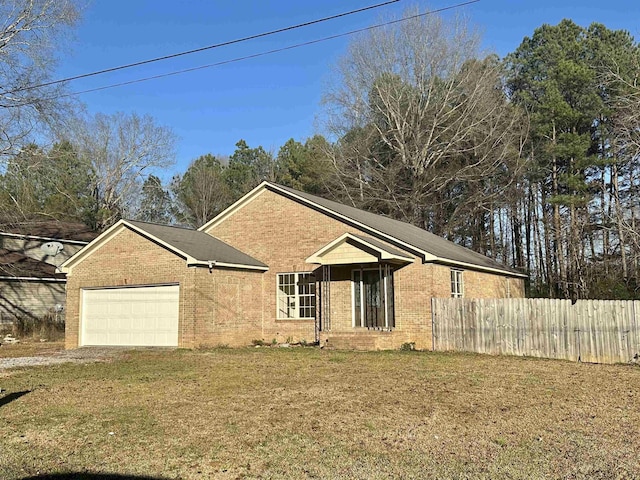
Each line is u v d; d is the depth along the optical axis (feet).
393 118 129.39
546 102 118.93
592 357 55.52
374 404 33.27
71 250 119.03
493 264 90.63
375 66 132.87
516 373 46.01
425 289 65.87
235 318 71.67
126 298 71.41
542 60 136.26
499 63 134.21
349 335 66.54
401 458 23.03
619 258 110.42
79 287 74.43
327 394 36.40
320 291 73.26
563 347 57.16
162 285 68.90
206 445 25.04
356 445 24.88
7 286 98.58
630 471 21.29
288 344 72.95
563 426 28.09
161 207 197.47
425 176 125.59
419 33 128.67
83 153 152.15
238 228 79.66
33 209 101.65
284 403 33.65
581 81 116.26
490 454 23.48
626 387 39.60
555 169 122.31
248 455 23.58
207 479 20.88
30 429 28.07
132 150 170.30
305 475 21.16
